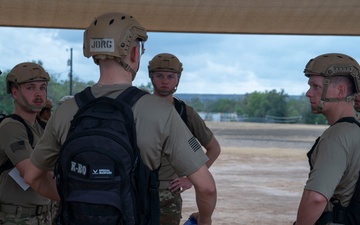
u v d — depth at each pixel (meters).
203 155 2.45
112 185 2.23
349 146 2.74
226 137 34.12
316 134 38.97
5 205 3.69
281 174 16.77
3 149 3.57
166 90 4.67
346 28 5.12
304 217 2.75
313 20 4.88
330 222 2.82
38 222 3.79
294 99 86.38
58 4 4.59
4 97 37.72
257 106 81.94
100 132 2.26
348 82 2.87
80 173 2.25
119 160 2.24
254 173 16.91
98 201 2.21
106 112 2.32
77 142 2.27
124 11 4.76
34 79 3.75
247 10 4.63
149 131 2.35
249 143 29.56
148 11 4.74
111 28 2.39
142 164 2.33
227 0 4.40
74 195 2.26
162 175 4.51
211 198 2.46
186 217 9.54
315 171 2.74
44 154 2.58
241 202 11.65
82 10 4.75
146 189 2.35
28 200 3.70
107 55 2.40
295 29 5.26
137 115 2.36
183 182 4.37
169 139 2.39
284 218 10.01
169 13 4.80
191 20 5.01
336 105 2.89
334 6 4.45
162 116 2.37
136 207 2.31
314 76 2.90
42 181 2.72
